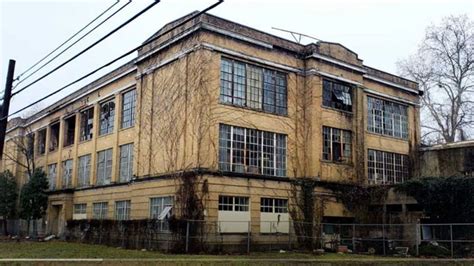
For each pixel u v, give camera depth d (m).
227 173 28.44
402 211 33.31
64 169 47.78
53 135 52.50
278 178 30.94
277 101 32.31
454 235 29.23
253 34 31.12
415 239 29.33
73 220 39.84
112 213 36.94
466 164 36.12
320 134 33.34
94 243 34.88
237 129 29.75
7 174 52.72
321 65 34.16
